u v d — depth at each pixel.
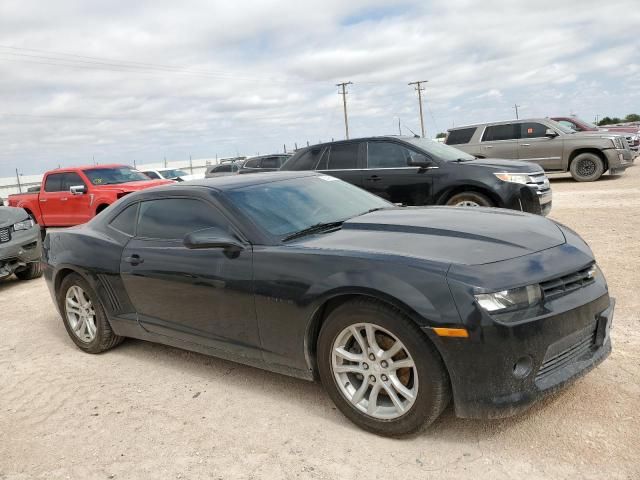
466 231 3.30
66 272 4.96
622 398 3.19
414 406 2.88
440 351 2.73
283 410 3.50
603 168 15.34
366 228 3.61
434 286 2.75
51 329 5.81
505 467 2.69
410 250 3.06
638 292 5.03
